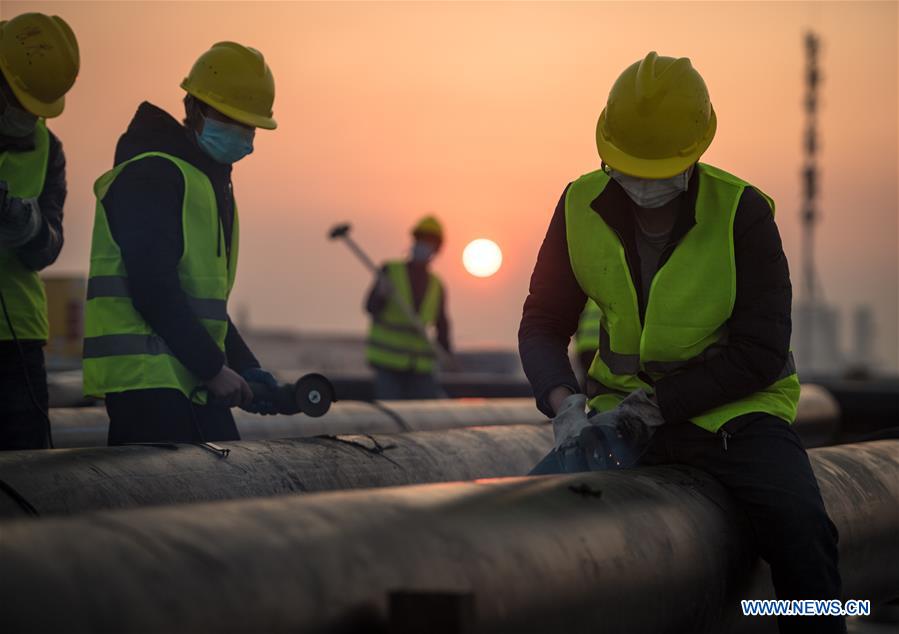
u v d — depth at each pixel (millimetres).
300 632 2145
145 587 2002
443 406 7840
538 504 2914
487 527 2658
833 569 3613
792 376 3875
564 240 3965
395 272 12906
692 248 3680
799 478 3639
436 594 2227
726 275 3650
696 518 3412
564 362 3920
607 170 3727
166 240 4555
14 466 3645
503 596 2531
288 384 5000
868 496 4352
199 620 2012
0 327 5062
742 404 3762
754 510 3639
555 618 2691
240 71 4816
